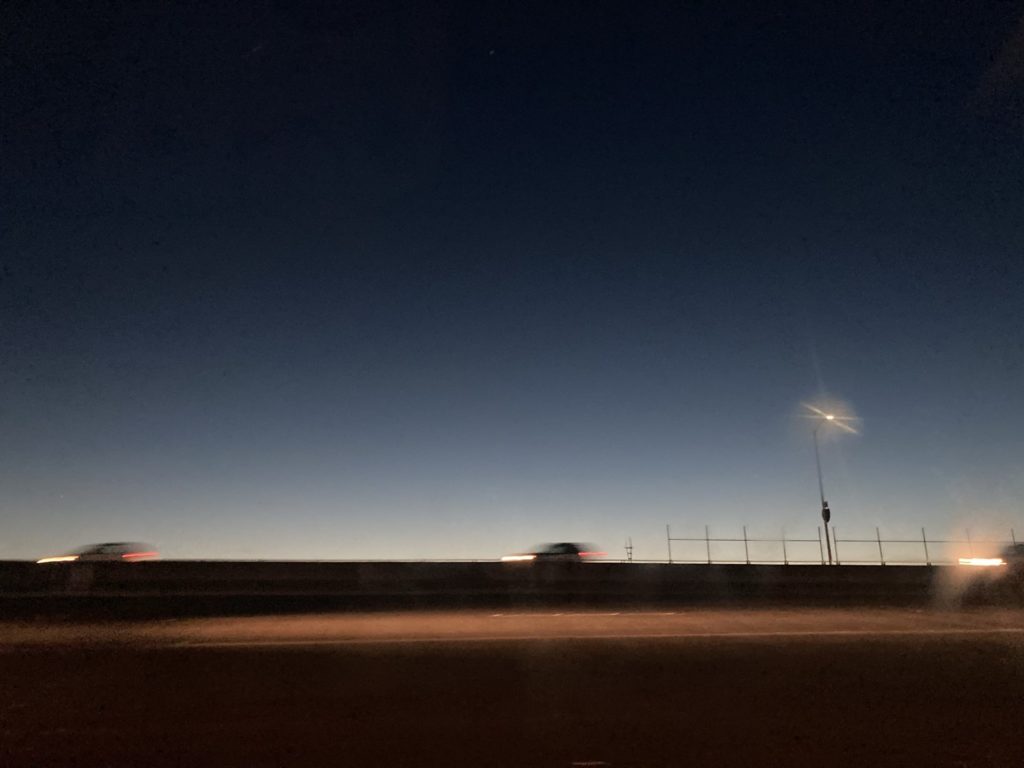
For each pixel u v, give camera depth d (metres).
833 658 15.06
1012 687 12.78
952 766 8.70
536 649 15.64
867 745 9.44
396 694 11.73
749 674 13.39
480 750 9.11
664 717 10.55
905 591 31.72
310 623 20.98
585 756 8.91
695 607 27.20
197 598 24.45
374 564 27.42
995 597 31.67
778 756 8.99
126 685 12.30
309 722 10.21
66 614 22.97
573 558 35.16
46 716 10.46
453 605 26.70
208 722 10.19
